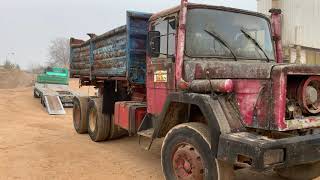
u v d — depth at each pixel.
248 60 6.16
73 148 8.87
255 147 4.35
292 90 4.71
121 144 9.34
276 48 6.75
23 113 16.25
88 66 10.55
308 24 19.03
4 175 6.68
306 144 4.62
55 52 72.00
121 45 8.10
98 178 6.57
